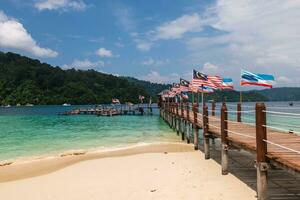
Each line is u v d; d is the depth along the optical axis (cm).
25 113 9606
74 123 5341
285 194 1101
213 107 2722
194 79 2752
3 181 1547
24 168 1816
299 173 826
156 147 2381
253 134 1520
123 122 5453
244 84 1995
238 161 1669
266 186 999
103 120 6003
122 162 1828
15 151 2461
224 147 1417
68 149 2519
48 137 3344
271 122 3959
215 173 1451
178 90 4459
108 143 2820
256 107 1009
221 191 1177
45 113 9469
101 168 1703
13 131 4019
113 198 1175
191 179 1365
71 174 1614
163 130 3956
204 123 1825
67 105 19388
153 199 1134
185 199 1115
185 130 2892
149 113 8019
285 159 927
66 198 1218
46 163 1923
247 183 1264
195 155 1967
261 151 1001
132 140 3005
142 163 1767
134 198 1159
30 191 1349
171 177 1418
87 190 1302
